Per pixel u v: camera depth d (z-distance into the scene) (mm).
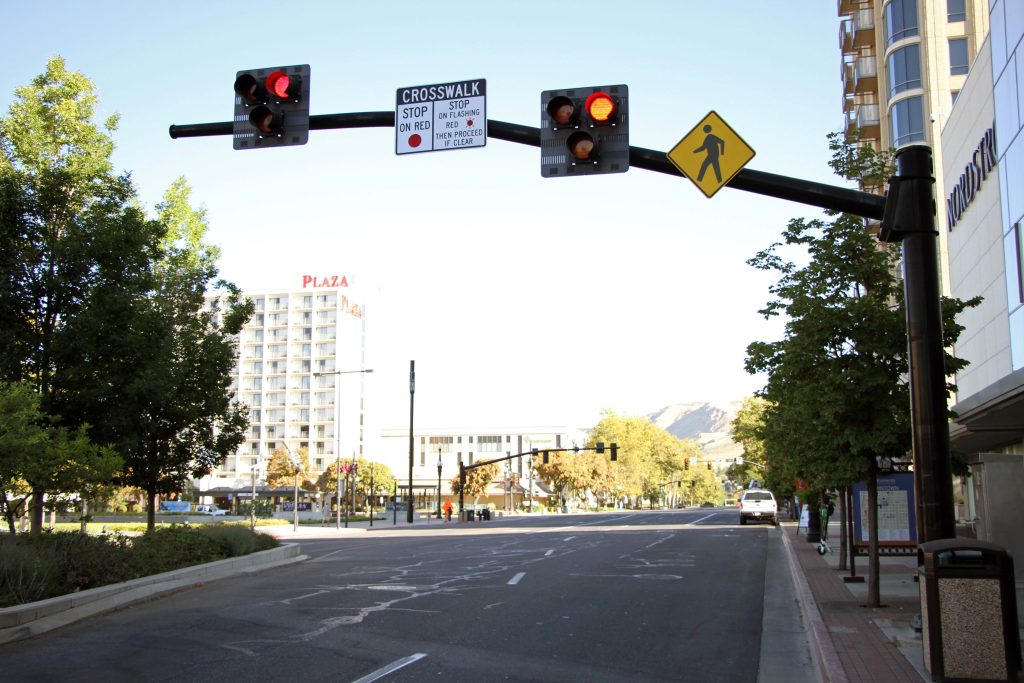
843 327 13477
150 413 19750
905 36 49125
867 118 54062
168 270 23000
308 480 114375
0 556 13086
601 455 115250
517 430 174125
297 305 151750
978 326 30484
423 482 155500
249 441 148750
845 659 9469
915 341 9789
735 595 16531
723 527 47594
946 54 48219
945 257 44500
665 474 160625
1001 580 8062
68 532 17219
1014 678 7949
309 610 14070
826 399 13352
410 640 11305
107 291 17266
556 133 9672
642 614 13867
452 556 26156
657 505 175250
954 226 34031
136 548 17562
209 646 10867
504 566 22203
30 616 12047
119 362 17703
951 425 27891
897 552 19203
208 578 18516
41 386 16844
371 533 47969
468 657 10203
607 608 14477
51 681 8938
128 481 20719
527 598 15625
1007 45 25688
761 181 9781
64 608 12914
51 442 14312
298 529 52406
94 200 19047
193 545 20375
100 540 16547
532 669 9594
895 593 15875
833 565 21984
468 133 9969
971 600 8109
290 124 10008
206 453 21891
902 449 13773
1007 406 22016
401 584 18000
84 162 19188
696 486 185500
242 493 116625
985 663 8008
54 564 13945
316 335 150250
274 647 10797
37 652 10500
